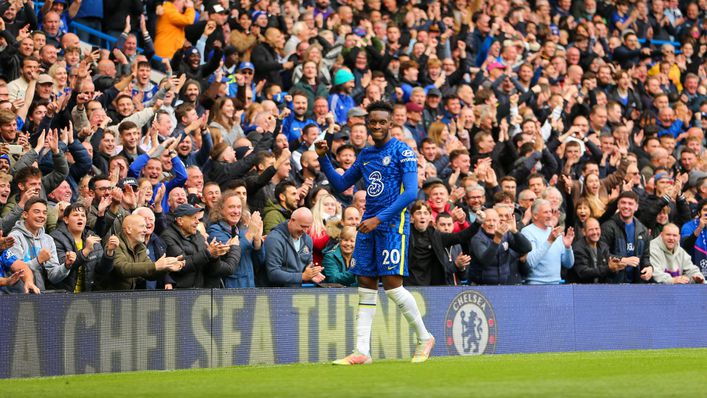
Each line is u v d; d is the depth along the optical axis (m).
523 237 40.62
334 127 49.84
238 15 63.31
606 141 58.88
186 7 62.69
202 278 34.53
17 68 46.50
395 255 30.20
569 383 24.23
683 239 46.91
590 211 47.34
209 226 36.41
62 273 31.83
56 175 37.22
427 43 68.38
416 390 22.67
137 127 42.09
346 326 35.44
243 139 47.28
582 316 40.72
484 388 23.05
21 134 38.28
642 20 86.62
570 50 74.94
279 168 42.94
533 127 55.91
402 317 36.22
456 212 42.03
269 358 33.50
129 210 36.56
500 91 64.25
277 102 56.94
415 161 30.03
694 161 61.41
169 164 41.75
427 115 58.31
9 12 50.16
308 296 34.56
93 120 43.12
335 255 38.06
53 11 51.72
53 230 34.00
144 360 31.06
